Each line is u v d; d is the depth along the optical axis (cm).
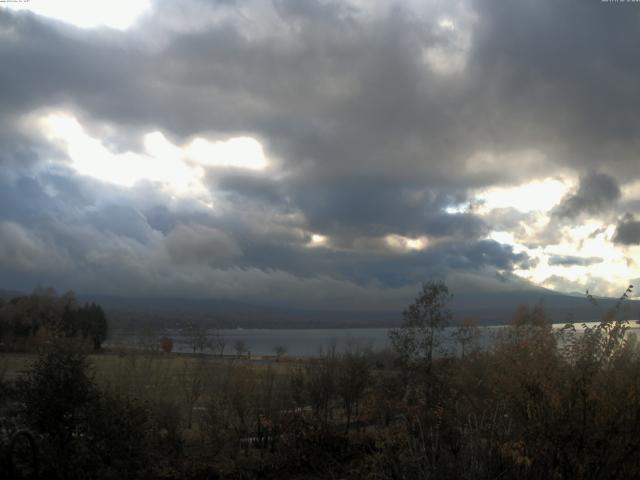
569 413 707
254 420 1734
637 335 755
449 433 1003
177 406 1586
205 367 1905
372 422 1744
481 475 713
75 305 5591
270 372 1867
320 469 1479
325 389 1816
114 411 1187
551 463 711
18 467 991
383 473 884
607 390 706
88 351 1237
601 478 685
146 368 1852
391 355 1955
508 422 793
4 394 1134
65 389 1127
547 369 745
